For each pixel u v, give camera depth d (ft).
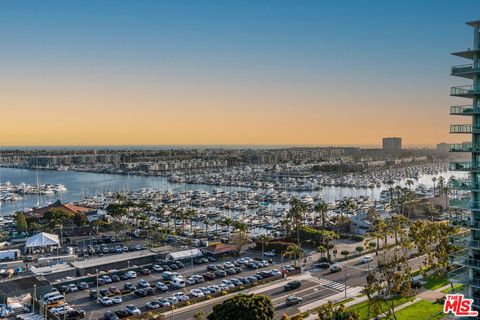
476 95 297.74
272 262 540.11
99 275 485.56
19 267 519.19
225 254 573.33
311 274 483.51
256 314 298.35
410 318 347.15
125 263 524.52
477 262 298.15
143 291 427.33
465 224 307.37
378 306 332.80
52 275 475.31
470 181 308.60
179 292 432.25
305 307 383.65
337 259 541.75
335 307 372.79
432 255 432.66
